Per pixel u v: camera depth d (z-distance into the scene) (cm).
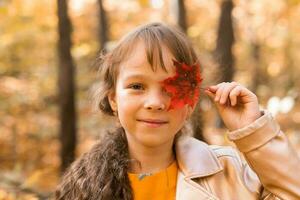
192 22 1230
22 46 947
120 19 1149
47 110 869
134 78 164
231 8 700
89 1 1045
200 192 171
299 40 1331
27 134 791
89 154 185
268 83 1191
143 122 163
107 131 192
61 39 527
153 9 1132
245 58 1290
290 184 164
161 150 176
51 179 460
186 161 177
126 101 165
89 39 1081
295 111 815
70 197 181
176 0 530
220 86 172
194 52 177
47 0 870
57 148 749
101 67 194
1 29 874
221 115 174
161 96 163
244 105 171
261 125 166
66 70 530
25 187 337
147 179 175
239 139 168
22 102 864
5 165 696
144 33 169
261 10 1255
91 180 176
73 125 538
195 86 164
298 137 685
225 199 172
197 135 259
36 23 917
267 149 166
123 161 175
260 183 177
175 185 176
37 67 976
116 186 172
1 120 810
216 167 177
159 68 163
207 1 1232
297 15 1242
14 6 814
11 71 966
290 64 1328
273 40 1341
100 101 190
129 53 167
